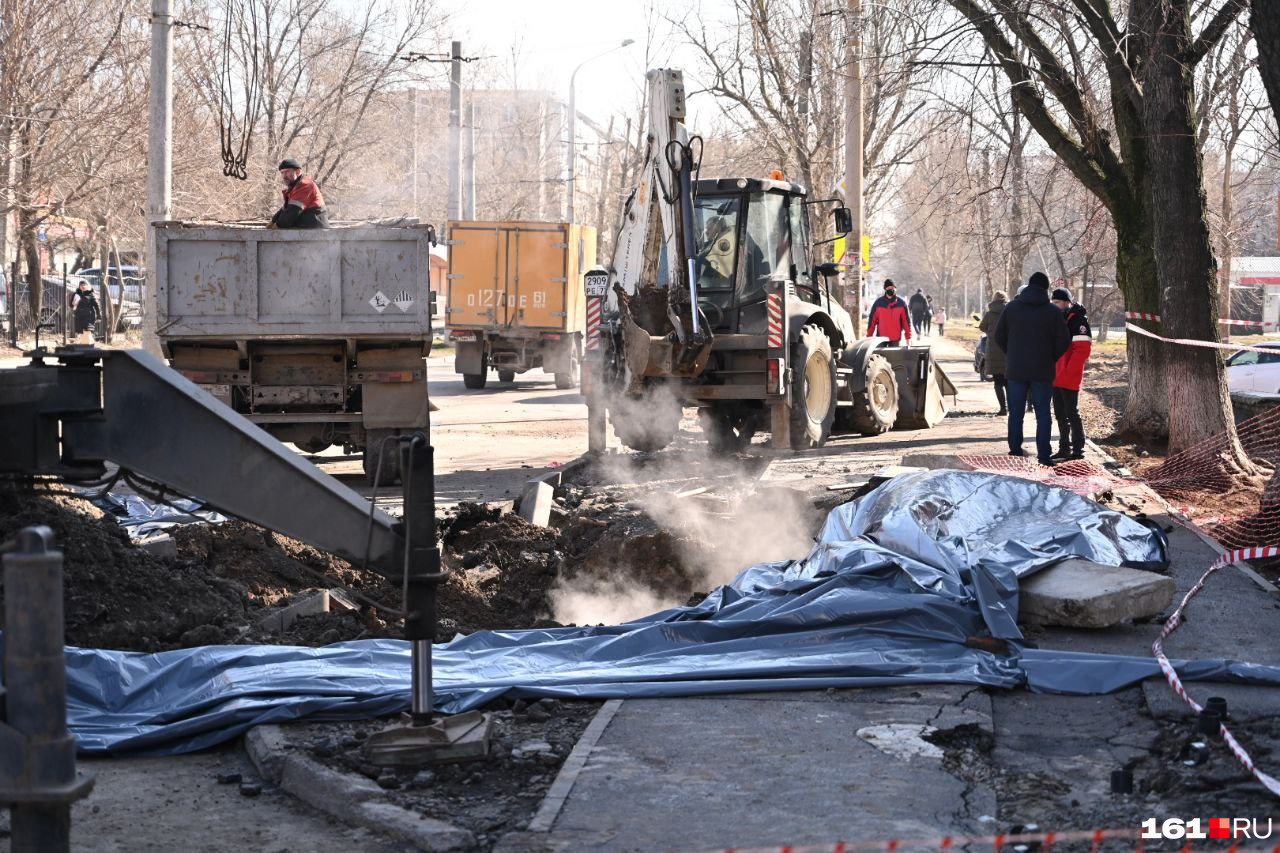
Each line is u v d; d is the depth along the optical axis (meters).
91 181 39.41
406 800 5.22
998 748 5.88
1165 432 18.19
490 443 20.44
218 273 14.68
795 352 17.61
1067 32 16.80
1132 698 6.55
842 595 7.74
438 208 67.19
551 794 5.12
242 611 8.78
